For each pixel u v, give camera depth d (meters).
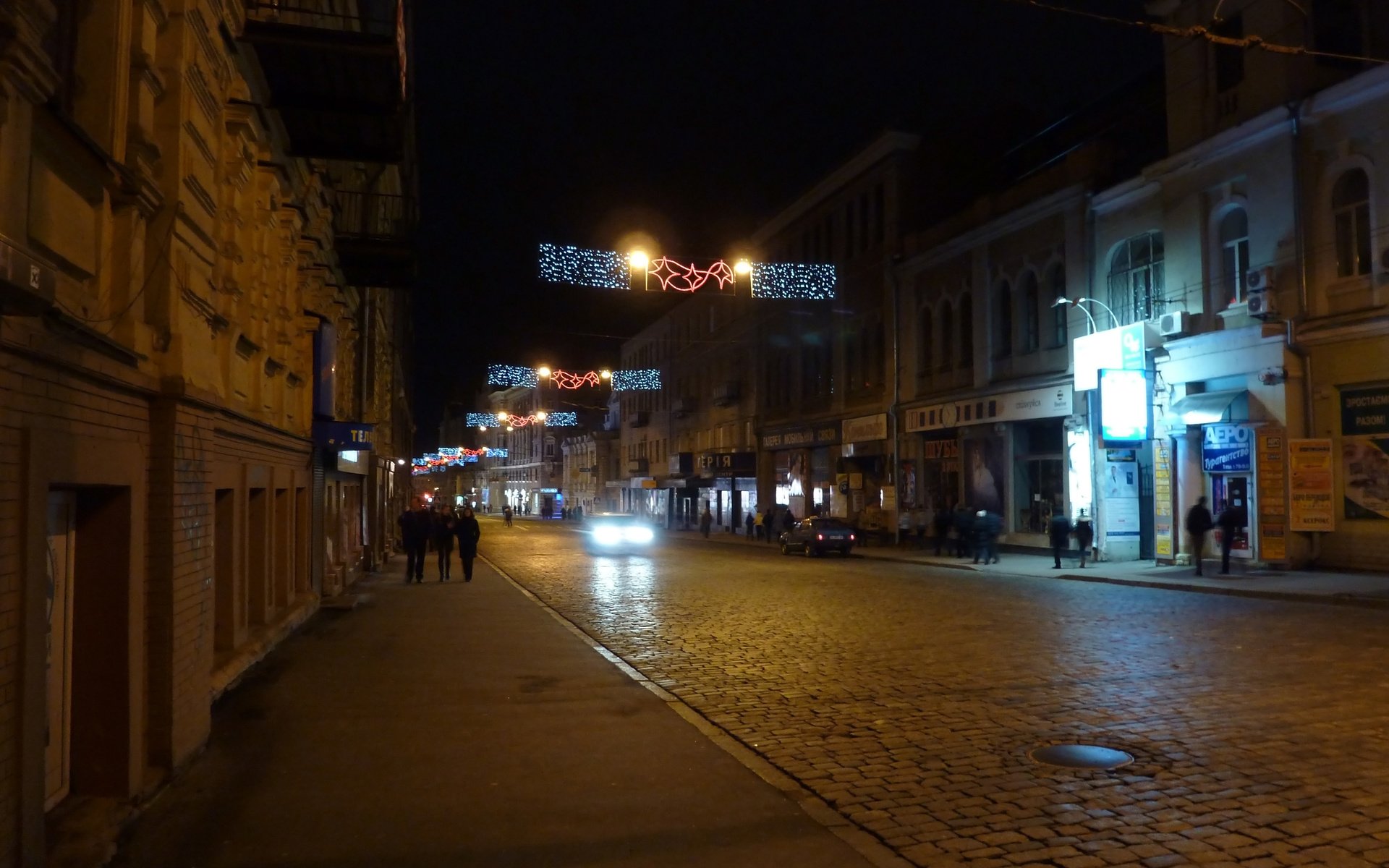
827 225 40.16
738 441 49.59
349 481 20.94
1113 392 22.30
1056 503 26.95
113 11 5.52
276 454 12.05
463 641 12.59
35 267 3.55
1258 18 20.52
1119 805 5.58
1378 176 18.09
